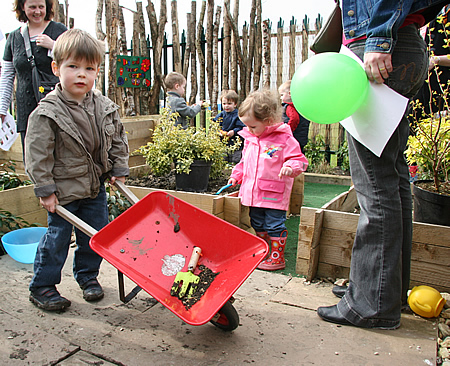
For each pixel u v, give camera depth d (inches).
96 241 82.6
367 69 74.9
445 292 95.3
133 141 199.2
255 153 125.9
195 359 74.1
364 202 83.0
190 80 310.0
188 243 90.7
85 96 93.2
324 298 97.9
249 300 97.0
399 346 78.0
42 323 86.0
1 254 125.0
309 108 77.0
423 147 125.3
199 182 160.6
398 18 70.8
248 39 287.9
